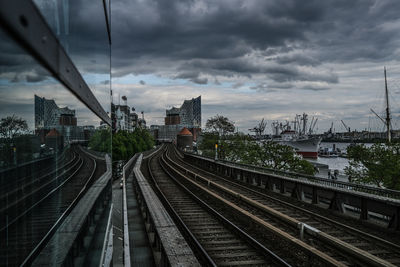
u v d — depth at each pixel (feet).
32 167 5.24
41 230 5.69
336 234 29.19
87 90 7.94
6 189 4.36
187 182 69.10
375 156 62.23
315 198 41.06
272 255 23.02
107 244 13.60
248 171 63.16
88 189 9.39
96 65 9.89
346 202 35.42
